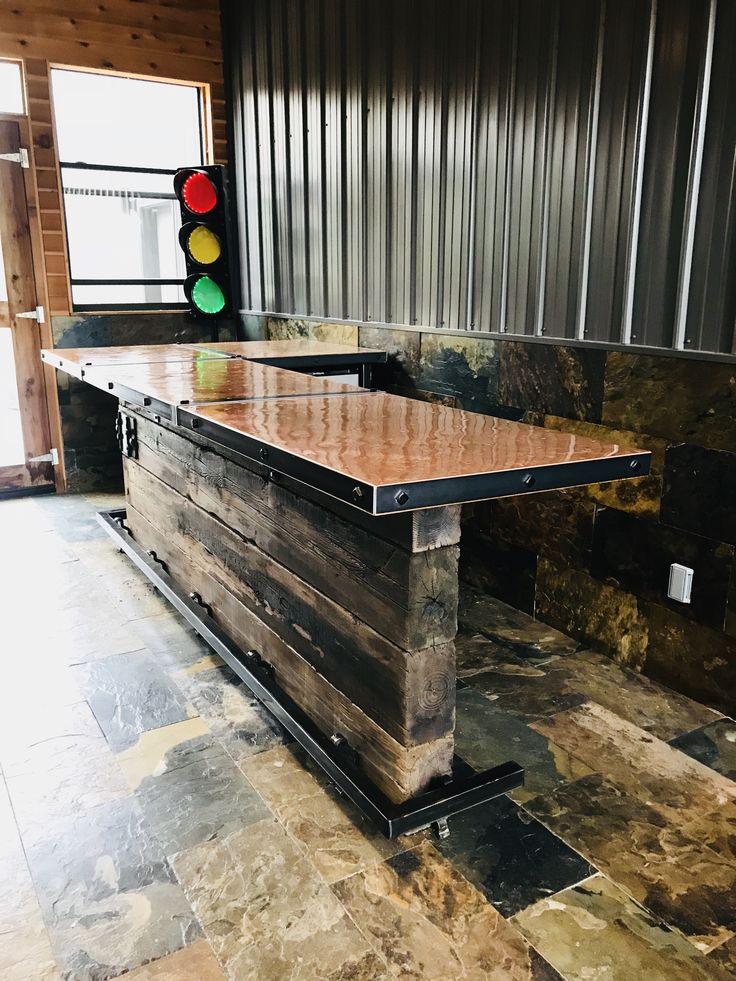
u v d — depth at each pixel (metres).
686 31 2.43
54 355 3.94
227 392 2.73
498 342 3.40
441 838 1.98
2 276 5.01
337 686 2.13
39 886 1.82
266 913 1.73
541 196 3.09
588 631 3.09
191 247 5.33
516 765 2.05
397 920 1.72
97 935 1.68
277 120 4.96
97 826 2.02
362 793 1.93
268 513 2.38
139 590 3.62
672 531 2.67
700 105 2.41
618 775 2.24
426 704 1.87
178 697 2.66
